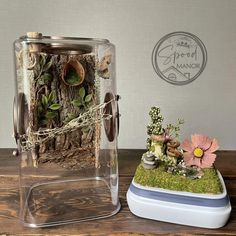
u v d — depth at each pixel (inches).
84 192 24.8
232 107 35.2
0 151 35.0
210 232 19.6
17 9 33.1
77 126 23.0
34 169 24.0
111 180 25.3
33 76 21.3
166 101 35.1
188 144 22.8
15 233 19.8
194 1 32.6
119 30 33.5
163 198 20.5
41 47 21.0
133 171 29.3
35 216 21.7
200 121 35.6
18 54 21.5
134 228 20.3
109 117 23.8
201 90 34.8
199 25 33.1
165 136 23.2
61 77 22.0
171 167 22.1
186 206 20.0
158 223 20.8
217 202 19.5
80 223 21.0
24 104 21.5
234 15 32.9
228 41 33.5
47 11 33.2
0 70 34.6
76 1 32.9
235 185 26.1
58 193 24.5
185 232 19.7
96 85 23.1
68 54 21.8
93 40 22.5
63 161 24.3
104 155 25.3
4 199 24.3
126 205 23.3
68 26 33.5
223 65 34.1
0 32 33.7
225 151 35.5
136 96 35.1
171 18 33.1
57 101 22.3
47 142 23.0
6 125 36.0
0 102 35.4
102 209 22.6
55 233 19.9
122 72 34.4
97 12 33.2
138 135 36.2
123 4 32.9
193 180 20.6
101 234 19.7
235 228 20.0
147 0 32.7
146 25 33.3
